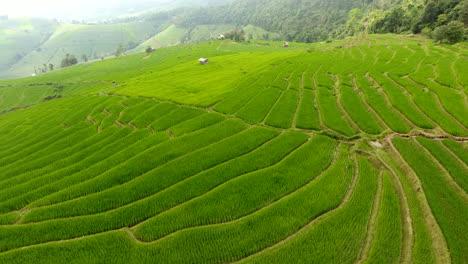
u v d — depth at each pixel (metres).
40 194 31.48
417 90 50.38
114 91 74.81
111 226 24.94
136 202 27.62
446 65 62.91
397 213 23.88
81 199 28.73
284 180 29.22
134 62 195.25
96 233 24.44
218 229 23.22
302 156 33.44
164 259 20.97
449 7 116.38
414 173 29.23
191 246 21.83
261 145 37.28
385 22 155.38
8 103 128.38
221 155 34.84
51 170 38.16
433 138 35.81
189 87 68.88
